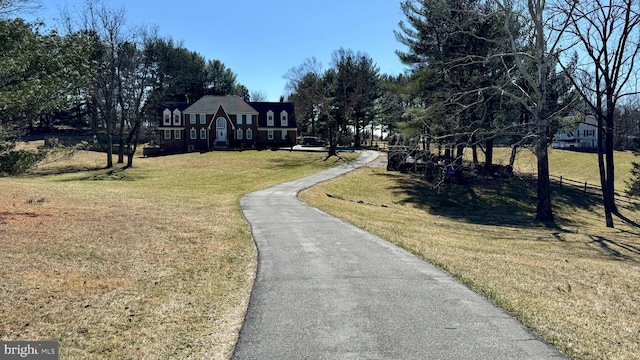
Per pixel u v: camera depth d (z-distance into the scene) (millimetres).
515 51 21062
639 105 36594
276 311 6043
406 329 5449
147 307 6195
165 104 65188
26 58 11523
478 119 27781
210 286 7219
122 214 13805
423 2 27859
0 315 5691
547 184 23844
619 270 10617
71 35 13688
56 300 6297
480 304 6438
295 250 9883
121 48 41938
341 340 5117
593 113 25078
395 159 38750
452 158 31531
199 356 4758
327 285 7254
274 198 20750
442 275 8016
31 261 8016
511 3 21656
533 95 24953
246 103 65500
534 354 4840
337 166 41969
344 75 60375
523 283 8094
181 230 11812
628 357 4930
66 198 16938
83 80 13297
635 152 34688
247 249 9977
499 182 37344
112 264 8227
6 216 11992
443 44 29531
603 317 6453
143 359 4695
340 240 11109
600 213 30625
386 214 20750
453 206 29000
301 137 80438
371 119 67562
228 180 33469
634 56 22641
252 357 4695
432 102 29359
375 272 8102
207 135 63062
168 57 46375
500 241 15555
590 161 57688
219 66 85062
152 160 49906
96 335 5270
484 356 4750
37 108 11789
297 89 66000
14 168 11711
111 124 47656
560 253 13594
